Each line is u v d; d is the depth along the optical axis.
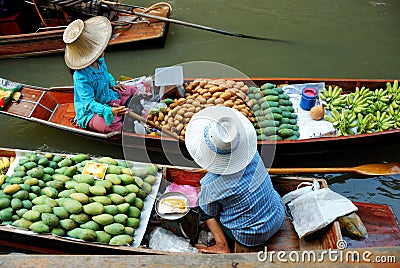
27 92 4.82
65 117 4.78
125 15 6.45
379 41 6.18
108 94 4.46
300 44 6.18
